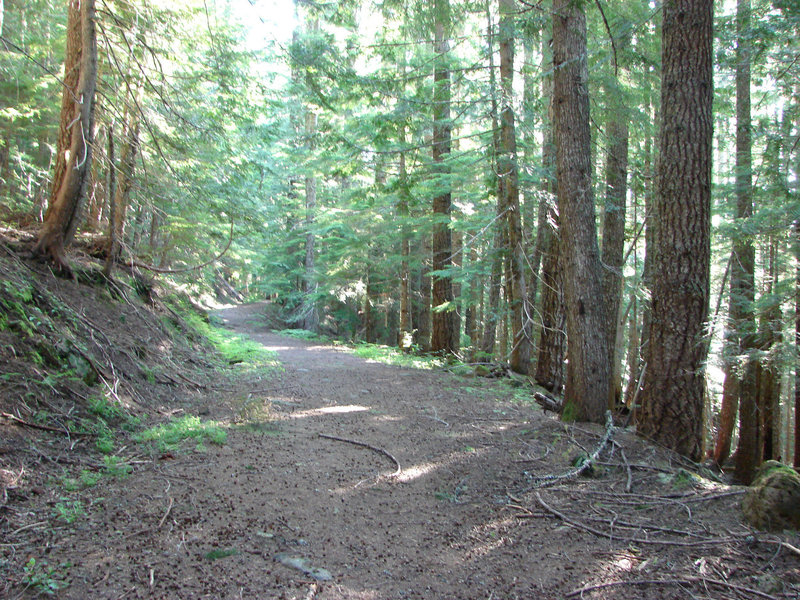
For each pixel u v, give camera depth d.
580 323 6.90
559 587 3.23
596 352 6.87
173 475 4.80
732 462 13.09
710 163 5.99
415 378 11.80
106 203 12.00
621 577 3.30
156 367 8.15
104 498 4.14
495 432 7.07
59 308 6.91
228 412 7.33
